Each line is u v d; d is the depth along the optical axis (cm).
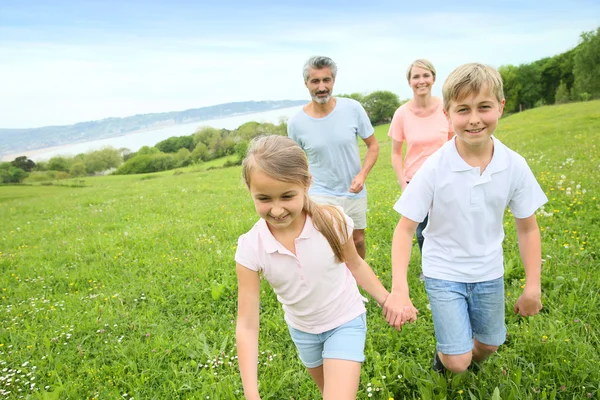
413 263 475
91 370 346
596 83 6184
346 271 238
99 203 1520
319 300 222
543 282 393
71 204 1574
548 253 450
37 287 584
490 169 233
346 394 203
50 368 362
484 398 259
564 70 7888
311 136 430
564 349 291
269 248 211
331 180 436
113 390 321
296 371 323
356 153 439
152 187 1973
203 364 348
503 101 226
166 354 362
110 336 405
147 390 320
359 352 215
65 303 501
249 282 217
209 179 2106
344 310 227
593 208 589
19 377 349
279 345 356
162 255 643
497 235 252
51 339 406
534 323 323
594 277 387
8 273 665
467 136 225
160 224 900
